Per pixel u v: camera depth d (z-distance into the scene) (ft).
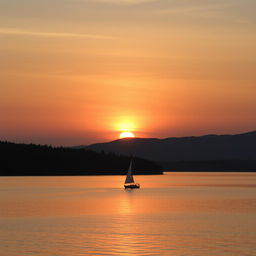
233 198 537.24
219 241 237.25
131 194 624.18
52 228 277.23
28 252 212.84
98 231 266.77
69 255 207.10
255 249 219.00
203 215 347.36
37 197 558.15
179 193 645.10
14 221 309.83
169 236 251.19
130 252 213.25
